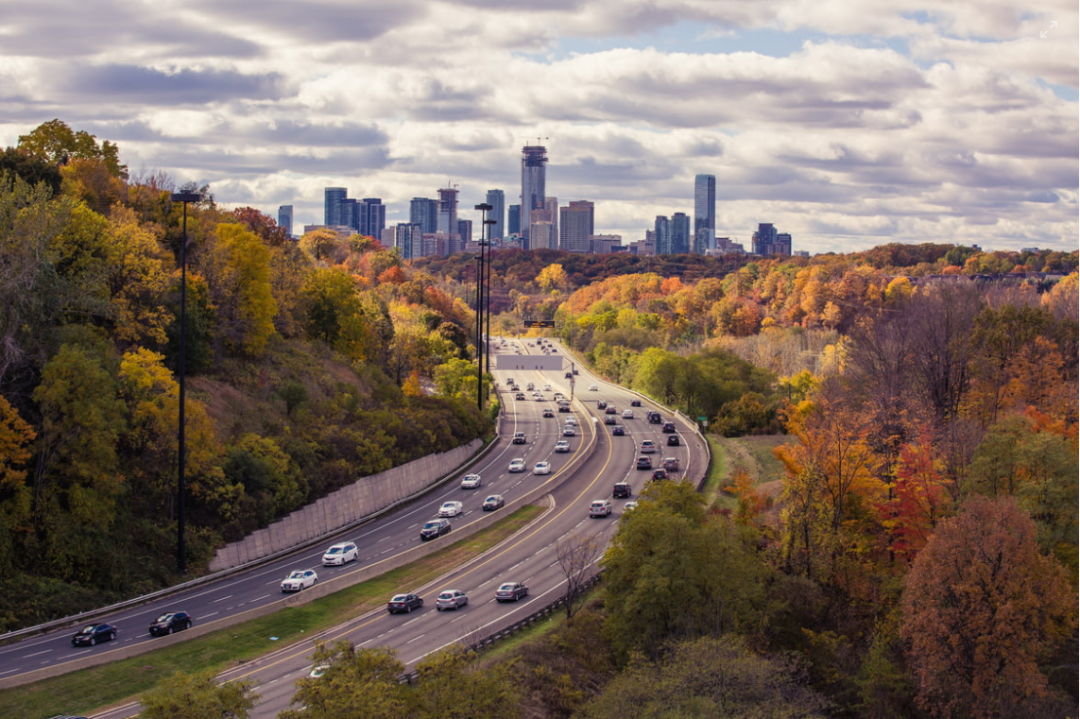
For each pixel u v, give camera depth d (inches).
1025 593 2437.3
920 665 2472.9
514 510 3978.8
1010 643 2384.4
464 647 2327.8
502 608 2760.8
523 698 2222.0
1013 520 2493.8
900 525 3132.4
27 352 2886.3
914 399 4050.2
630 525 2719.0
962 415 3969.0
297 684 1695.4
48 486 2728.8
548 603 2797.7
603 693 2162.9
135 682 2174.0
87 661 2226.9
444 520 3663.9
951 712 2443.4
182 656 2338.8
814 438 3262.8
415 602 2768.2
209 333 3996.1
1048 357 3996.1
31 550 2645.2
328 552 3233.3
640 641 2506.2
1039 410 3836.1
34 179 3791.8
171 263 4092.0
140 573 2854.3
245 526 3235.7
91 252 3464.6
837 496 3139.8
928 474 3134.8
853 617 2876.5
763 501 3499.0
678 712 1919.3
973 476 3009.4
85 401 2758.4
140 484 3097.9
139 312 3599.9
